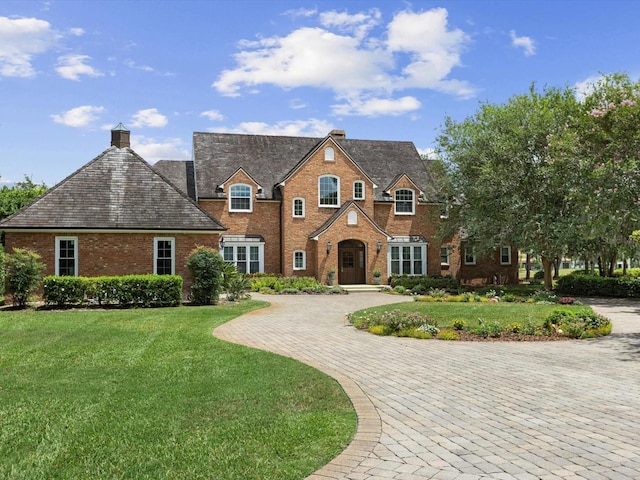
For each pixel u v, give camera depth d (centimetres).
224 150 3866
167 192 2661
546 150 2973
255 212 3672
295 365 1023
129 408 736
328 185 3747
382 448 584
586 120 2439
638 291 2800
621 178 2006
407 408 752
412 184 3981
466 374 984
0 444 599
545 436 624
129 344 1294
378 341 1396
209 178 3653
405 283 3491
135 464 536
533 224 2950
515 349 1273
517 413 723
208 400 775
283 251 3650
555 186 2872
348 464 535
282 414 703
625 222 2262
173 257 2566
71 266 2448
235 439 604
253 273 3584
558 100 3183
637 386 884
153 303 2248
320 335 1499
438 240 3866
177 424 662
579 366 1060
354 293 3328
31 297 2186
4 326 1609
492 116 3206
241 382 888
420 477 502
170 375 951
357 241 3728
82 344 1295
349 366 1062
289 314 2044
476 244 3444
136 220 2517
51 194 2497
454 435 629
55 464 541
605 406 758
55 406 750
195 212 2625
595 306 2411
